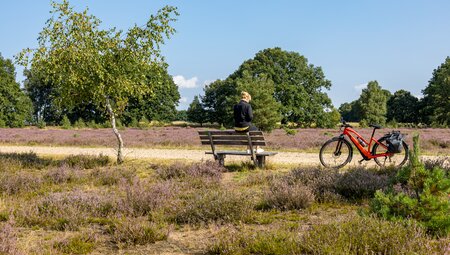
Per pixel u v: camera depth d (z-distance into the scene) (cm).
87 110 8662
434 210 514
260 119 4775
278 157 1491
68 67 1238
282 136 3253
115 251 510
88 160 1293
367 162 1301
